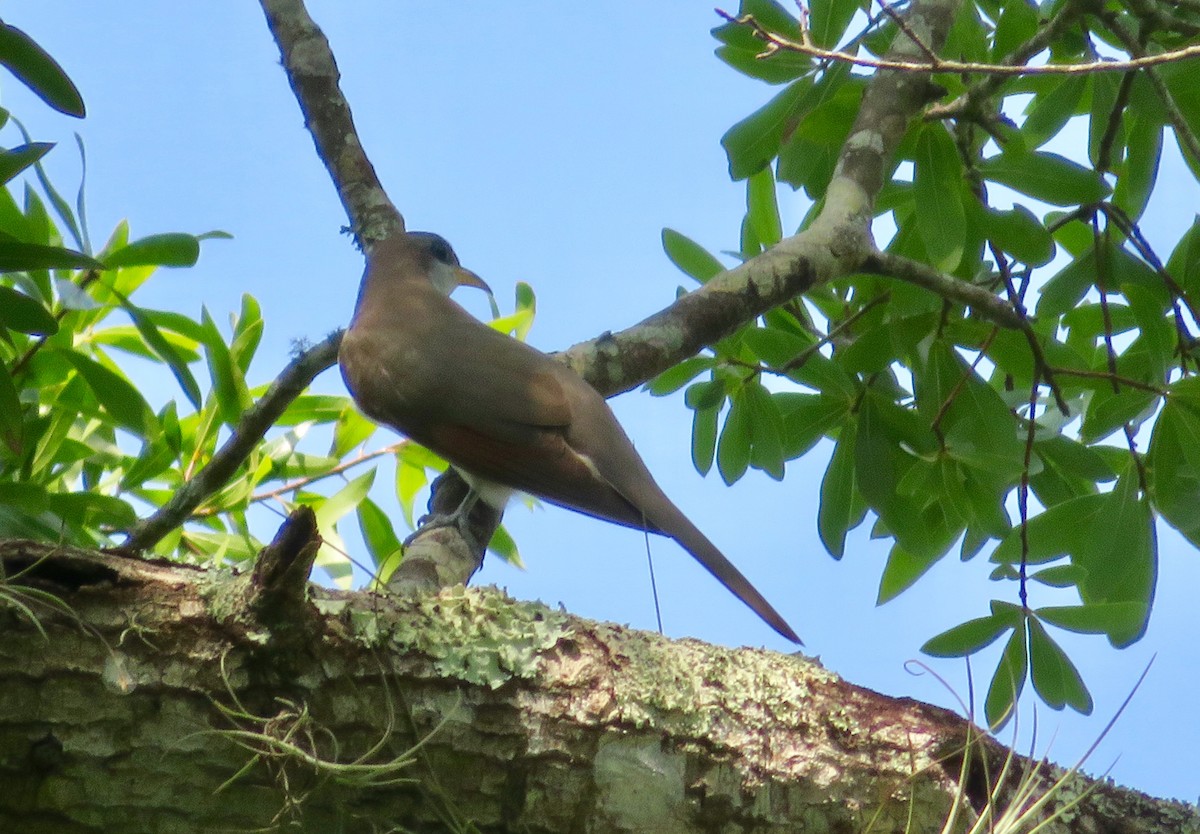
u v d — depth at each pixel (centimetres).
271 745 485
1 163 648
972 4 898
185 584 499
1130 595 864
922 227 832
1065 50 936
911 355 885
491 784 510
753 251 959
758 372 923
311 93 976
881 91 886
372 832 501
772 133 891
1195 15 931
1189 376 859
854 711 548
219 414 934
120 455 949
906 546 870
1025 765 546
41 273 785
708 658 545
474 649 515
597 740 517
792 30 862
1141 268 886
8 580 479
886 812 534
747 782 527
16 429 701
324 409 991
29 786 477
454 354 884
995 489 886
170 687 486
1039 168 820
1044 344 906
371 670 502
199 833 490
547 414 827
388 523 972
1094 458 898
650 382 944
